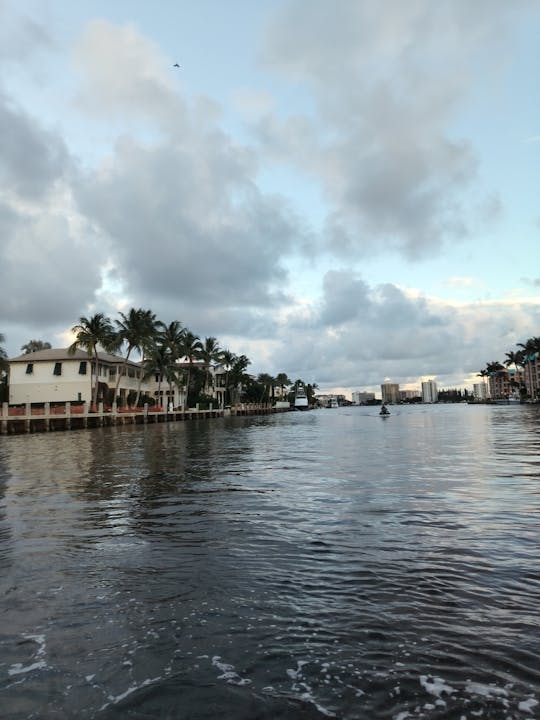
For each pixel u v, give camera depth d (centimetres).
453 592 554
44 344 10206
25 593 580
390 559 675
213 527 879
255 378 15975
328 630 469
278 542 771
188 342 8769
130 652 438
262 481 1410
